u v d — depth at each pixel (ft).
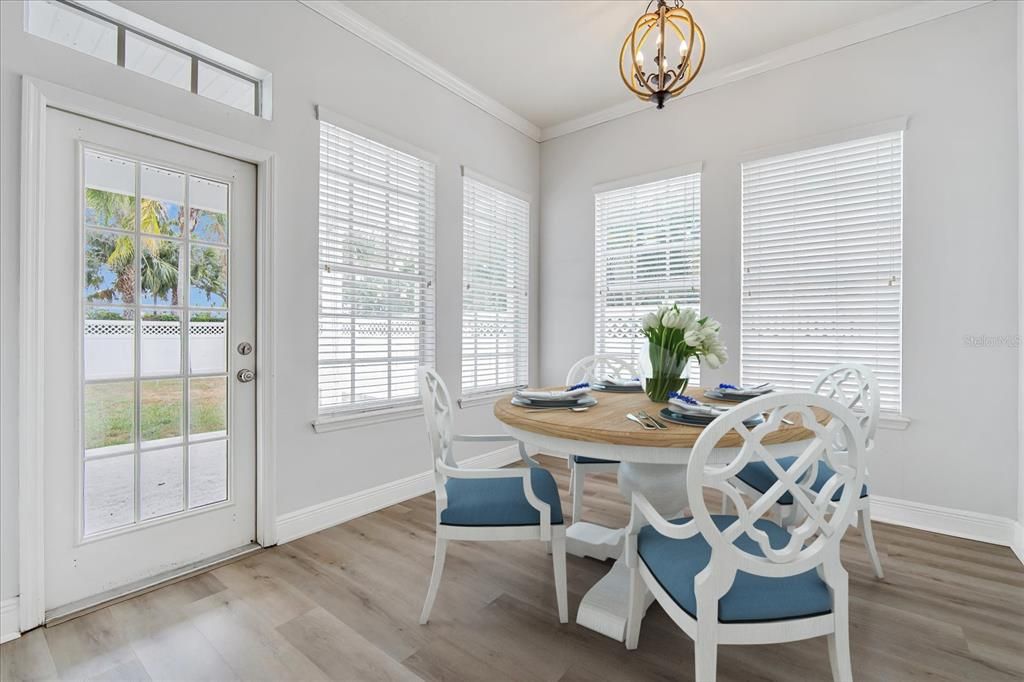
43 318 5.52
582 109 12.53
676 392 6.40
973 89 7.95
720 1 8.23
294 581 6.53
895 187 8.66
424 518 8.90
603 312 12.73
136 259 6.39
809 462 3.63
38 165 5.41
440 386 6.59
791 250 9.77
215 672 4.77
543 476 6.45
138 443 6.44
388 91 9.56
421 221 10.41
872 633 5.35
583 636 5.36
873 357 8.89
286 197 7.86
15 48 5.26
